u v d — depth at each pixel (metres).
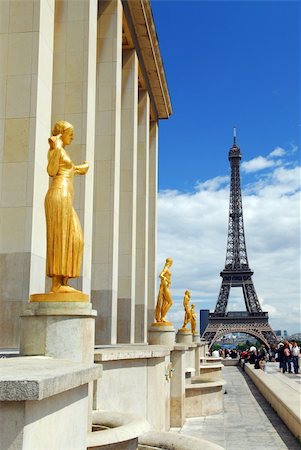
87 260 24.38
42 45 20.78
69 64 25.61
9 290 18.66
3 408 5.73
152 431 14.33
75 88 25.41
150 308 52.38
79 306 12.58
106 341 30.11
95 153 32.16
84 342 12.62
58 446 6.94
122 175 39.56
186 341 44.56
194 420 30.03
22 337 12.72
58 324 12.42
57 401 6.93
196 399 31.53
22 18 20.67
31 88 20.09
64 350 12.34
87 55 25.56
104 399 16.97
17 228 19.08
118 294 38.16
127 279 38.16
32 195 19.28
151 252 53.91
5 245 19.00
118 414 14.10
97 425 14.01
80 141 24.91
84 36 25.77
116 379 17.94
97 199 31.62
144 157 48.47
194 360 41.66
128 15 40.16
